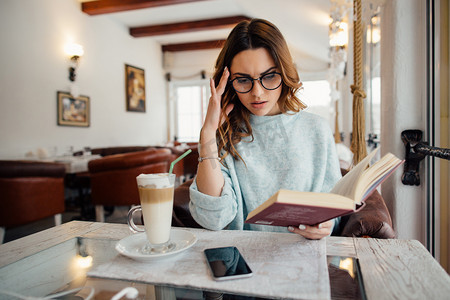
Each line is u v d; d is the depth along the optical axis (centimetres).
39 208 287
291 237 78
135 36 703
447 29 125
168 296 52
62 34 513
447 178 129
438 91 127
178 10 620
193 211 89
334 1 301
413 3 136
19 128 435
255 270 59
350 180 73
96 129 591
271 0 415
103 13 564
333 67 412
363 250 69
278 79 93
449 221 130
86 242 79
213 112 89
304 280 54
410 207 140
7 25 420
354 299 49
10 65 423
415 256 65
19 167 271
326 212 61
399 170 141
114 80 647
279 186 108
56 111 497
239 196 106
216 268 58
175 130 870
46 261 67
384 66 151
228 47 96
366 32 346
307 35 546
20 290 55
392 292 50
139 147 564
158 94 818
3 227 275
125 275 58
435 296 49
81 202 374
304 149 109
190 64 838
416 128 138
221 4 594
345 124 471
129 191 336
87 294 53
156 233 67
